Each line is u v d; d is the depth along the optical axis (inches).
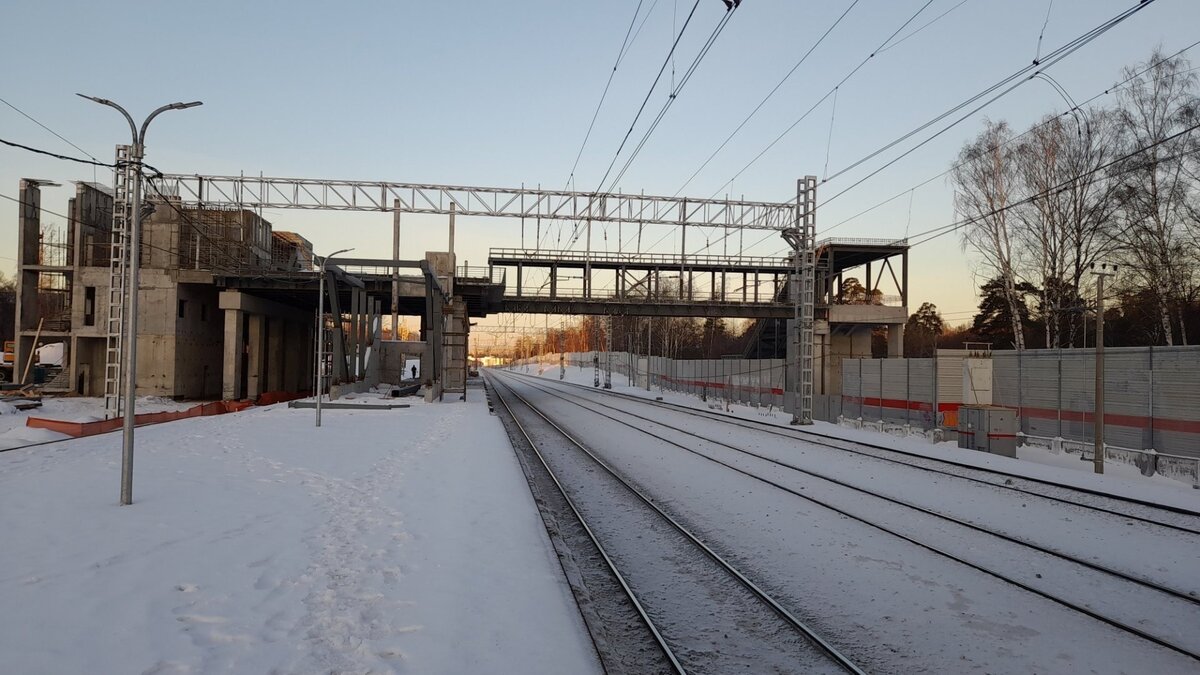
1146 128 1190.9
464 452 823.7
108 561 320.5
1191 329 1619.1
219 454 711.7
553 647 244.8
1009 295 1427.2
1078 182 1300.4
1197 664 261.3
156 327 1761.8
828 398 1566.2
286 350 2383.1
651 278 2220.7
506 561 354.0
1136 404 871.7
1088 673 254.5
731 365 2271.2
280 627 251.9
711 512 534.9
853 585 353.4
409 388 2240.4
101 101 480.4
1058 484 629.3
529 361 7819.9
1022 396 1091.3
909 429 1191.6
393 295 1902.1
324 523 418.9
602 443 1027.9
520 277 2112.5
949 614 312.8
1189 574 376.8
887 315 2183.8
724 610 318.7
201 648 229.5
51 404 1546.5
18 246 1814.7
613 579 365.4
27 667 207.3
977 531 468.4
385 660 227.1
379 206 1872.5
